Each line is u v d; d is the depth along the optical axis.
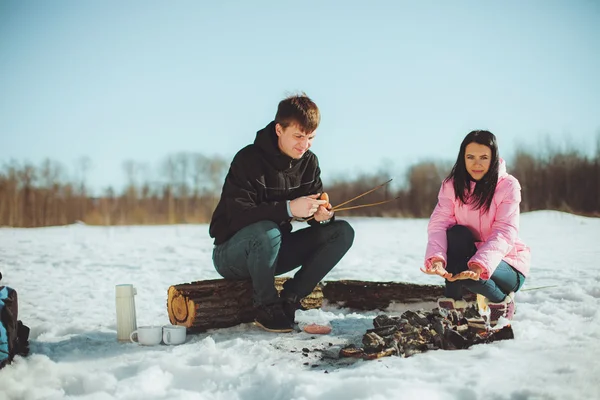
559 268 6.59
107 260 8.30
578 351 3.00
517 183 3.67
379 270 6.98
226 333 3.66
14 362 3.07
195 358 3.10
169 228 16.25
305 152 3.87
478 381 2.58
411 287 4.41
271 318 3.65
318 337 3.53
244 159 3.72
